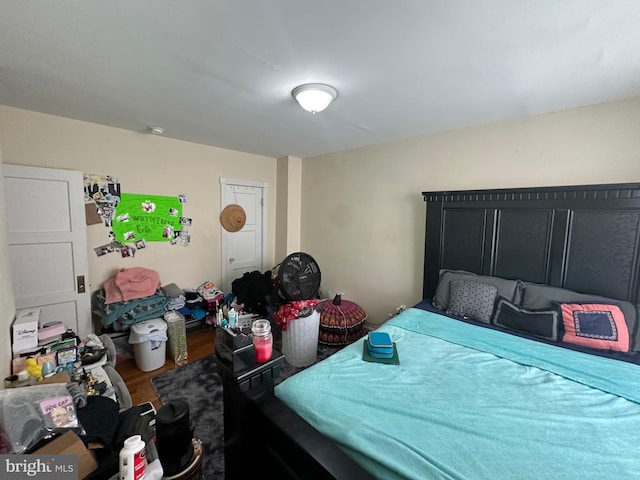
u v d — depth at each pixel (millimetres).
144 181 2980
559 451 952
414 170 2934
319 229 3943
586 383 1359
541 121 2195
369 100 1994
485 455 930
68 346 1672
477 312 2166
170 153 3146
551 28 1197
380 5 1081
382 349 1603
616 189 1832
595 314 1754
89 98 2039
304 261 2914
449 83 1727
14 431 948
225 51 1422
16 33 1286
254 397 1175
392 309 3188
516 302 2148
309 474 958
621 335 1659
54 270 2391
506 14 1117
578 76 1609
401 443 972
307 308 2646
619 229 1859
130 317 2562
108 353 1928
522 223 2234
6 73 1678
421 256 2926
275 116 2359
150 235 3066
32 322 1634
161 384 2295
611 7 1060
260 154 3947
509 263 2314
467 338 1852
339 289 3721
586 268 1989
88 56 1484
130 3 1089
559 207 2068
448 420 1088
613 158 1937
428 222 2746
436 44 1332
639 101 1841
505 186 2383
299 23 1199
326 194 3820
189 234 3375
